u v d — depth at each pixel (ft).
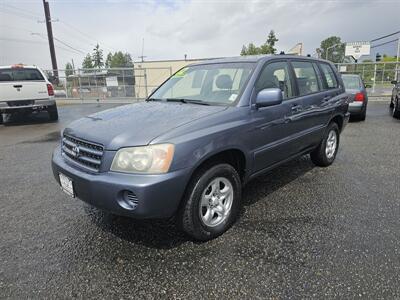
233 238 10.12
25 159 20.51
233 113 10.39
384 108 46.39
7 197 13.84
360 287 7.74
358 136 26.17
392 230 10.37
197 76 13.17
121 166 8.47
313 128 14.98
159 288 7.92
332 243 9.68
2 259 9.21
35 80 35.96
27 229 10.94
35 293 7.80
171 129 8.91
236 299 7.49
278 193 13.67
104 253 9.43
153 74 100.78
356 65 67.10
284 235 10.22
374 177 15.60
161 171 8.35
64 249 9.68
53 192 14.35
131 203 8.42
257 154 11.33
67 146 10.34
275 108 12.06
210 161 9.90
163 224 11.07
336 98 16.85
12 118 40.96
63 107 53.72
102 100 62.13
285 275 8.27
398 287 7.72
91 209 12.42
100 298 7.62
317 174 16.15
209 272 8.47
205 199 9.69
